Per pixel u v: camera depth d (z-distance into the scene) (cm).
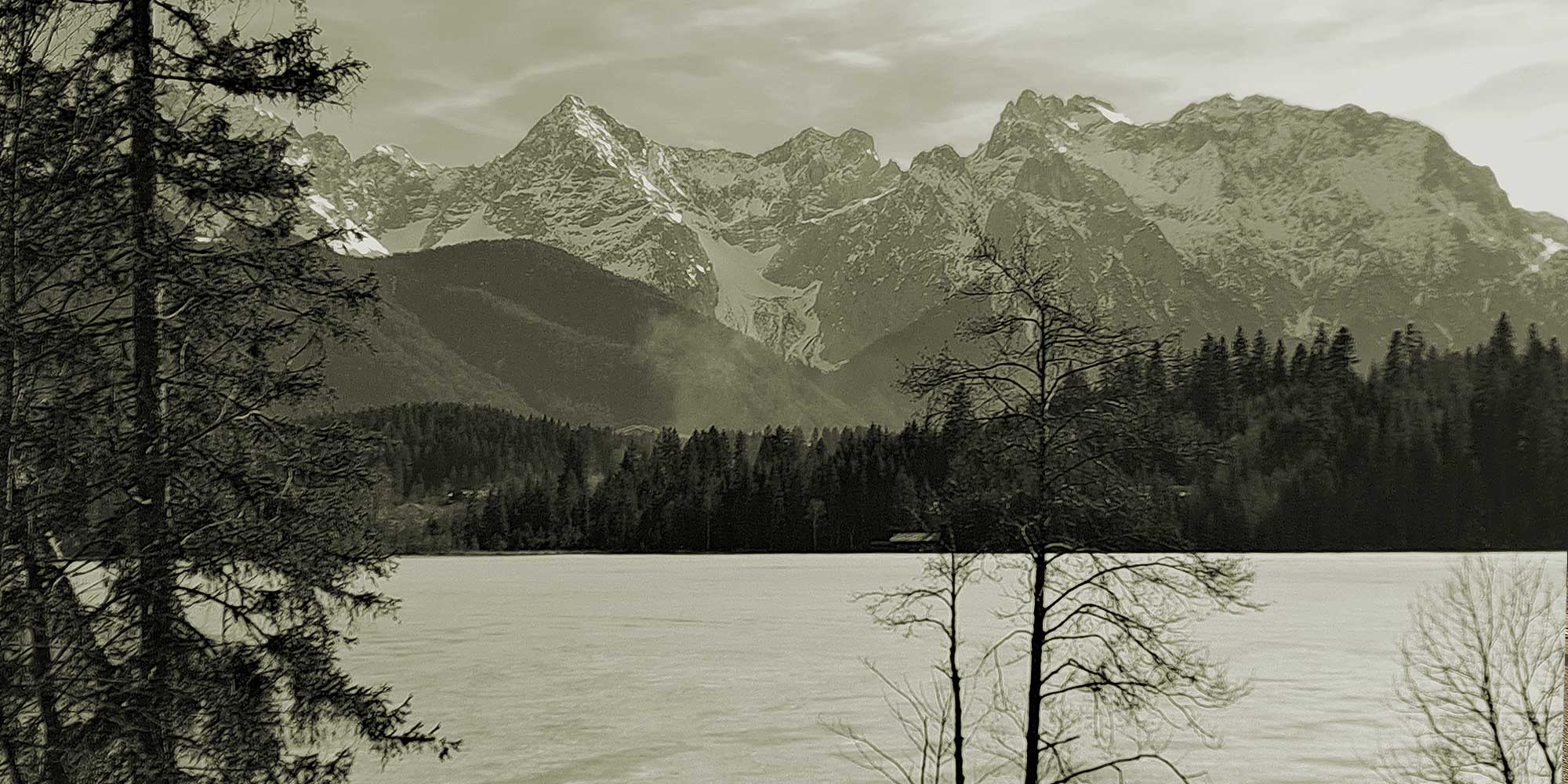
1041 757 3675
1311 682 5475
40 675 1517
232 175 1881
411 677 6041
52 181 1614
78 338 1622
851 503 18588
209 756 1773
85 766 1558
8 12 1608
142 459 1709
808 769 3991
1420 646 6069
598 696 5438
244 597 1900
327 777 1967
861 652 6925
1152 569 2338
